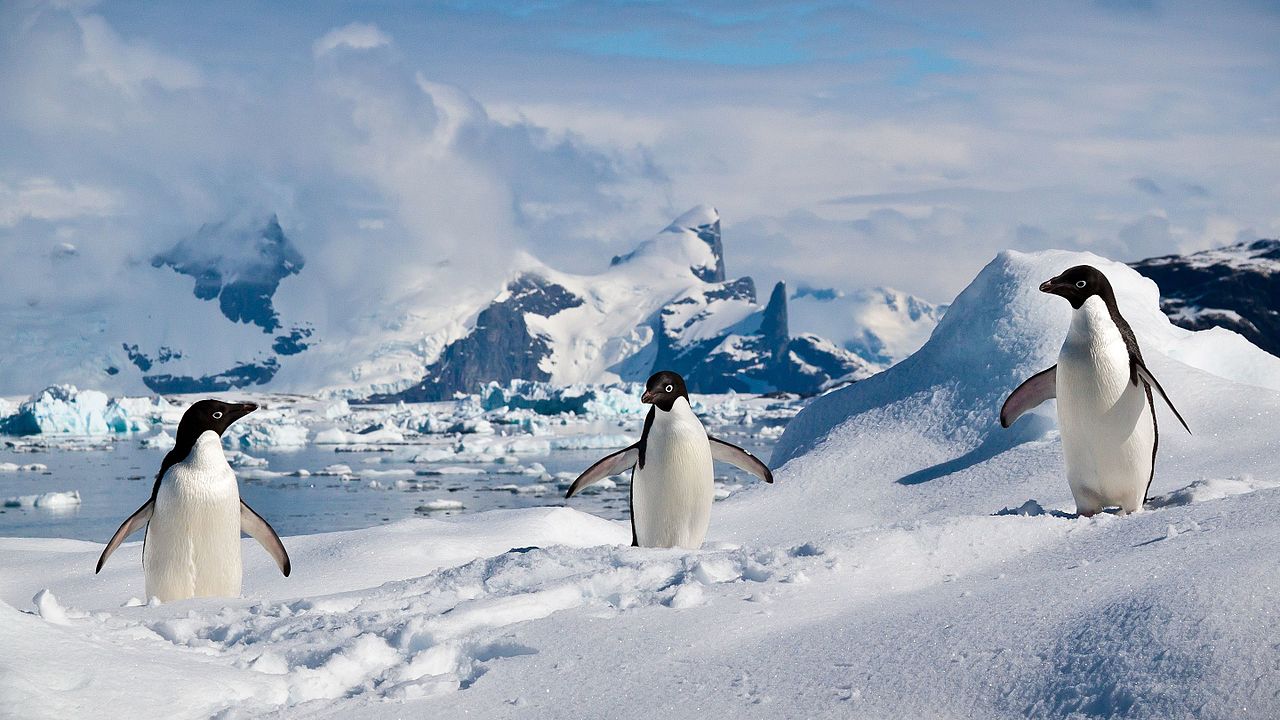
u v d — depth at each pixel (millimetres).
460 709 3770
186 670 3938
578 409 87438
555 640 4406
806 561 5398
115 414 74562
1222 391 11750
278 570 9328
